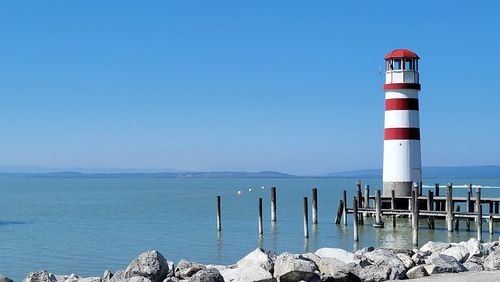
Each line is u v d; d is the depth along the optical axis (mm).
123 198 123062
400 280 18484
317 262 18875
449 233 47094
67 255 39938
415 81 55875
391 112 56125
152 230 54969
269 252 20562
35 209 88062
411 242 43469
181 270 18766
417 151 56000
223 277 17953
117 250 42125
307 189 188750
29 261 37594
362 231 50125
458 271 19750
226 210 81312
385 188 56469
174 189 191000
